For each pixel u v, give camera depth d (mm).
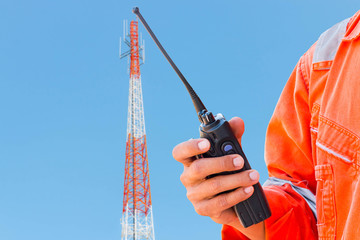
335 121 1690
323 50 1940
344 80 1697
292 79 2234
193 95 1698
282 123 2182
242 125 1674
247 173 1526
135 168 28969
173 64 1710
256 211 1661
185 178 1636
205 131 1596
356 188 1471
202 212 1619
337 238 1605
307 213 1866
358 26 1727
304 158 2062
